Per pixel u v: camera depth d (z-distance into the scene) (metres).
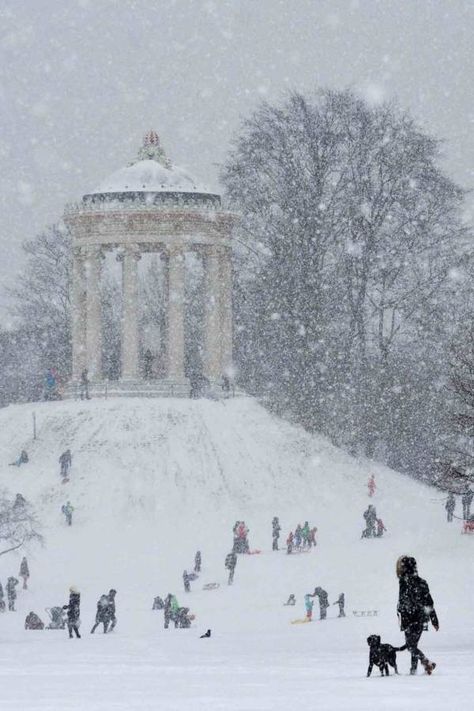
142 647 63.75
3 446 161.62
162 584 116.81
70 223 173.75
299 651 58.31
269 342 169.12
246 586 111.12
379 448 177.50
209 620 95.38
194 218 169.12
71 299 196.50
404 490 156.75
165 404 165.62
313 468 158.75
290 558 121.62
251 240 173.00
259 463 157.38
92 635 83.50
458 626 72.19
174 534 139.00
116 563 127.06
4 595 114.06
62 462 152.75
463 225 169.12
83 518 143.75
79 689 32.25
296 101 170.25
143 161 176.38
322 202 167.88
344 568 112.69
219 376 172.38
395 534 131.00
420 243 168.50
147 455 156.62
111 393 171.38
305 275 166.50
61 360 195.88
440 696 29.23
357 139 169.00
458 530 124.25
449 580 93.44
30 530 130.12
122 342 172.38
